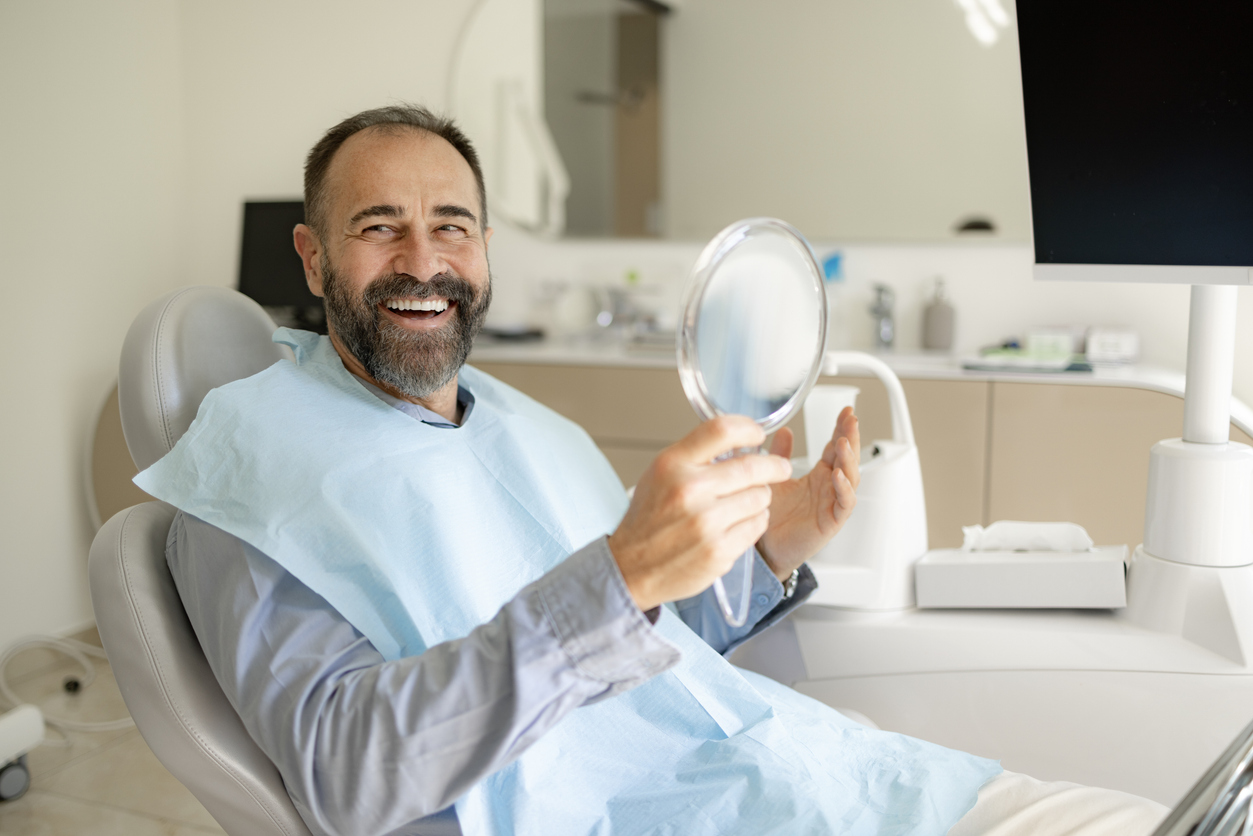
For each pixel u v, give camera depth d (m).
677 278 2.90
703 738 0.88
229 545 0.79
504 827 0.78
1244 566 0.90
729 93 2.76
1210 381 0.93
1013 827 0.79
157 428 0.95
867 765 0.86
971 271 2.61
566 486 1.01
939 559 1.03
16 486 2.56
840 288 2.74
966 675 0.97
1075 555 1.00
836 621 1.03
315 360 0.99
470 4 2.96
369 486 0.85
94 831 1.83
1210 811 0.52
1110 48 0.87
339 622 0.75
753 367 0.65
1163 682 0.90
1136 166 0.88
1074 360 2.31
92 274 2.80
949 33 2.53
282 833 0.79
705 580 0.60
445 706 0.64
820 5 2.64
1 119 2.50
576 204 2.96
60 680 2.53
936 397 2.28
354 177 0.97
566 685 0.63
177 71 3.22
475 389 1.10
